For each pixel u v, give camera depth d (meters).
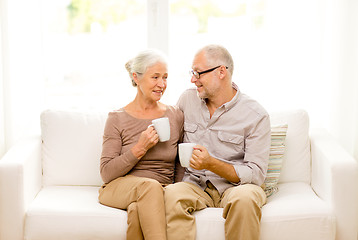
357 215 2.17
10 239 2.17
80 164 2.53
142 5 3.01
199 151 2.11
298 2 2.74
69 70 3.06
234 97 2.32
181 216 2.03
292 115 2.56
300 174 2.52
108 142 2.31
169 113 2.40
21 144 2.45
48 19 2.95
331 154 2.28
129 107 2.39
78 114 2.59
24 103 2.76
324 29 2.74
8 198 2.16
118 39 3.06
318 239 2.08
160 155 2.33
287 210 2.10
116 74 3.08
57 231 2.08
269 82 2.84
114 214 2.09
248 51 2.88
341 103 2.72
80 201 2.24
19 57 2.72
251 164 2.22
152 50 2.32
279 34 2.79
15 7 2.68
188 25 3.00
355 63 2.66
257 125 2.27
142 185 2.09
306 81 2.80
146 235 1.99
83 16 3.13
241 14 2.96
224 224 2.03
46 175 2.52
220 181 2.27
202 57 2.26
